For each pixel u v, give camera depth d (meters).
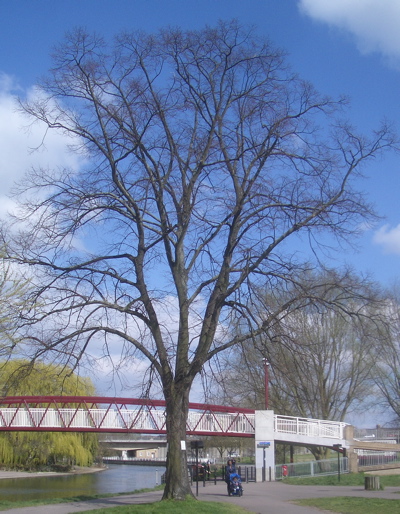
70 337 19.92
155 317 21.12
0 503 24.83
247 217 20.80
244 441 58.72
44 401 42.09
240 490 27.08
